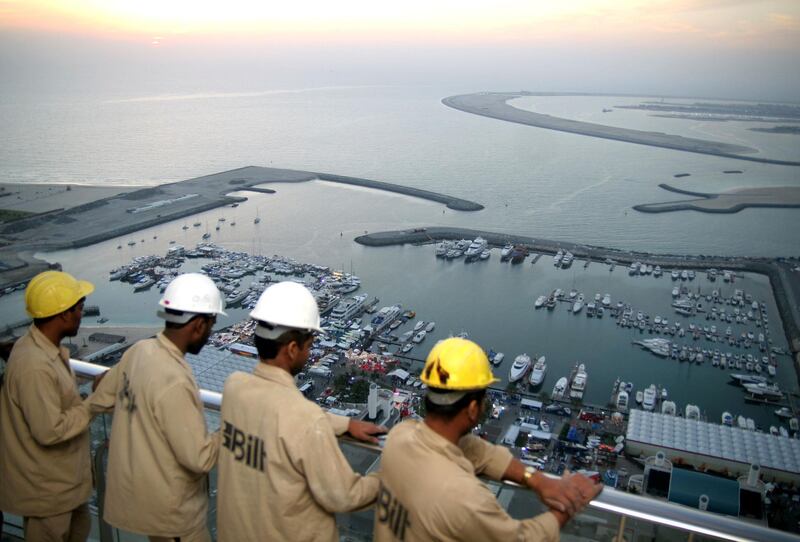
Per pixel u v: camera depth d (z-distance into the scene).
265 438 1.97
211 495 2.66
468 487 1.69
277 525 1.98
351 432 2.21
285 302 2.07
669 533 1.99
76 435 2.51
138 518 2.30
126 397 2.32
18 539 3.14
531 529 1.76
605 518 2.08
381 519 1.89
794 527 13.09
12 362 2.51
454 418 1.80
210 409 2.54
